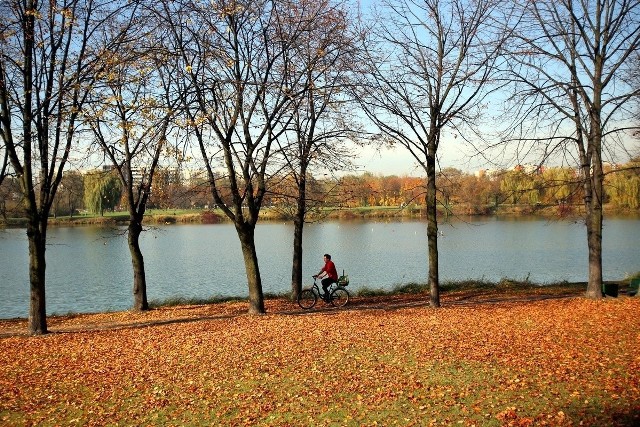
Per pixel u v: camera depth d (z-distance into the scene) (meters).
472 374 8.34
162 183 18.41
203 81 13.93
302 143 16.52
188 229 73.19
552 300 15.73
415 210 48.06
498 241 46.03
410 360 9.34
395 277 29.48
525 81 14.78
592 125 14.98
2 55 12.12
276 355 10.12
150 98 14.58
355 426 6.71
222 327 13.48
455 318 13.38
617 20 14.25
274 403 7.68
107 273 33.41
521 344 10.02
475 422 6.51
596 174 15.16
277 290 26.75
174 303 20.62
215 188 15.68
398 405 7.28
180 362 9.99
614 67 14.25
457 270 31.19
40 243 13.68
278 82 14.72
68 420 7.46
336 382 8.38
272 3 14.46
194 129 13.99
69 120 13.05
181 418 7.38
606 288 15.88
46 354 11.11
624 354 8.93
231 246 49.78
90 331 13.89
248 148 15.24
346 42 15.19
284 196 16.98
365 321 13.52
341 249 42.69
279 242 49.56
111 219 58.34
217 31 13.89
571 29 14.68
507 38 14.33
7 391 8.67
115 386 8.79
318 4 15.80
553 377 7.93
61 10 11.46
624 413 6.46
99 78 12.77
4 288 28.70
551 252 38.12
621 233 48.41
